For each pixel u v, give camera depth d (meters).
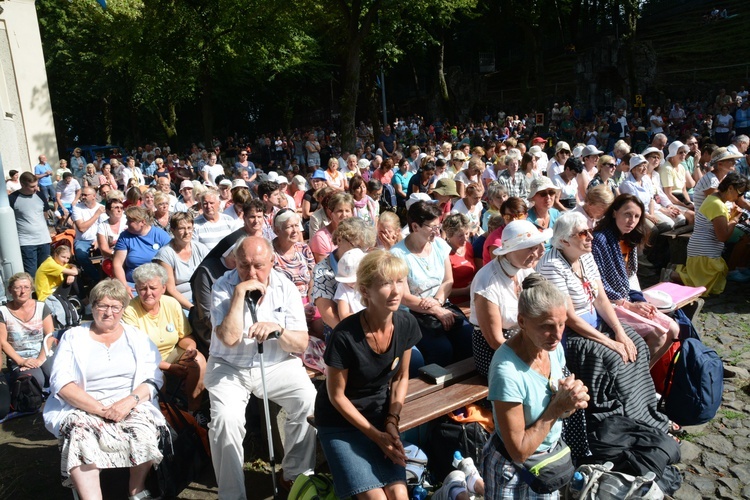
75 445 3.74
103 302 4.04
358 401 3.28
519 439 2.79
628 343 4.30
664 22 44.78
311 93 47.38
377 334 3.24
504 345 2.91
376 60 27.36
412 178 11.66
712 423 4.67
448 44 47.50
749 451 4.28
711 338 6.14
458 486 3.37
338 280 4.35
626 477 3.26
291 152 29.17
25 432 5.08
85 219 8.86
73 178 13.06
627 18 31.72
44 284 7.54
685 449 4.31
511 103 38.00
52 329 5.64
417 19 25.00
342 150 18.75
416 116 34.97
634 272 5.27
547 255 4.40
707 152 11.09
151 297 4.77
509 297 3.95
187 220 5.96
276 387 4.03
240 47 24.27
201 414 4.81
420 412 3.71
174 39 23.14
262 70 35.62
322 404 3.35
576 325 4.20
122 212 8.16
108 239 7.91
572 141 26.89
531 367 2.87
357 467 3.14
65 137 41.62
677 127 25.61
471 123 31.44
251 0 22.50
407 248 4.99
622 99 30.00
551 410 2.78
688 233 8.38
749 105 22.05
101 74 36.09
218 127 46.78
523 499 2.93
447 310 4.74
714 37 38.97
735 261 7.71
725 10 41.19
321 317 4.92
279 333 3.94
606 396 4.11
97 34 33.88
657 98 31.91
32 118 18.77
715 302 7.15
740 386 5.18
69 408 3.91
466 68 49.25
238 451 3.85
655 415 4.32
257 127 47.97
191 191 9.92
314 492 3.41
